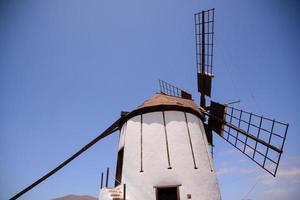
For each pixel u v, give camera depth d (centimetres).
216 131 1753
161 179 1192
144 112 1457
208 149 1477
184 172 1216
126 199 1198
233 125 1603
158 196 1162
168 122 1381
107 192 1217
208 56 1888
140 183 1212
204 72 1925
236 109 1616
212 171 1344
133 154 1329
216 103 1756
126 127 1493
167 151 1274
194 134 1395
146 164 1255
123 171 1331
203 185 1216
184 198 1140
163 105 1432
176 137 1327
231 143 1603
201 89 1984
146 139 1340
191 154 1296
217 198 1240
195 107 1672
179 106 1443
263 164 1361
